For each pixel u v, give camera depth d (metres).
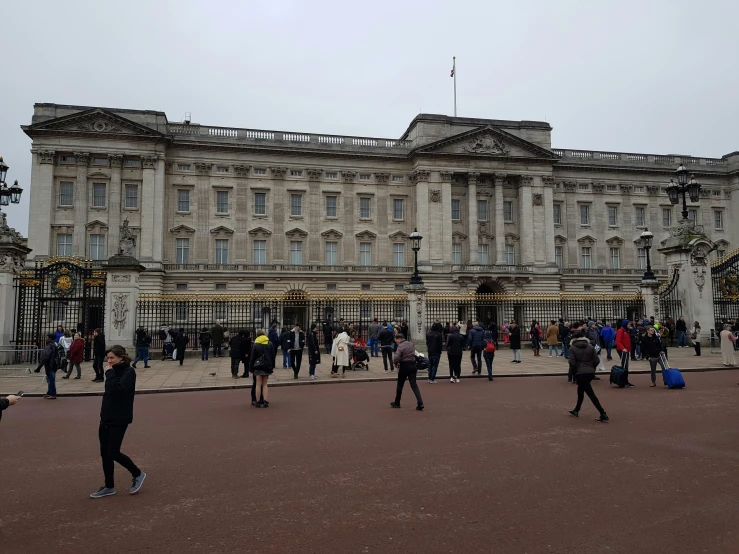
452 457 10.11
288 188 65.94
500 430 12.38
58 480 8.98
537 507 7.50
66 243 58.56
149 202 59.81
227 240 63.72
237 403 16.58
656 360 19.20
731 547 6.19
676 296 32.03
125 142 59.88
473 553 6.09
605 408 15.02
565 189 74.44
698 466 9.37
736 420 13.23
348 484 8.59
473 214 68.38
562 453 10.30
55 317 33.69
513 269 68.38
